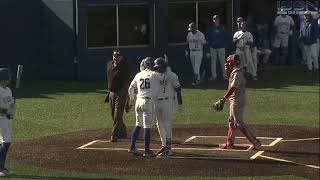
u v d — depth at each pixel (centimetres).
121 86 5184
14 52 9138
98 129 5738
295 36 10212
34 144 5109
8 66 9138
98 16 8856
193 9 9431
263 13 10438
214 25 8762
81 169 4344
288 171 4347
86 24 8788
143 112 4672
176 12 9325
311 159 4691
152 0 9094
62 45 8881
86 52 8806
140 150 4919
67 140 5278
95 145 5100
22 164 4469
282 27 9988
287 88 8144
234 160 4628
